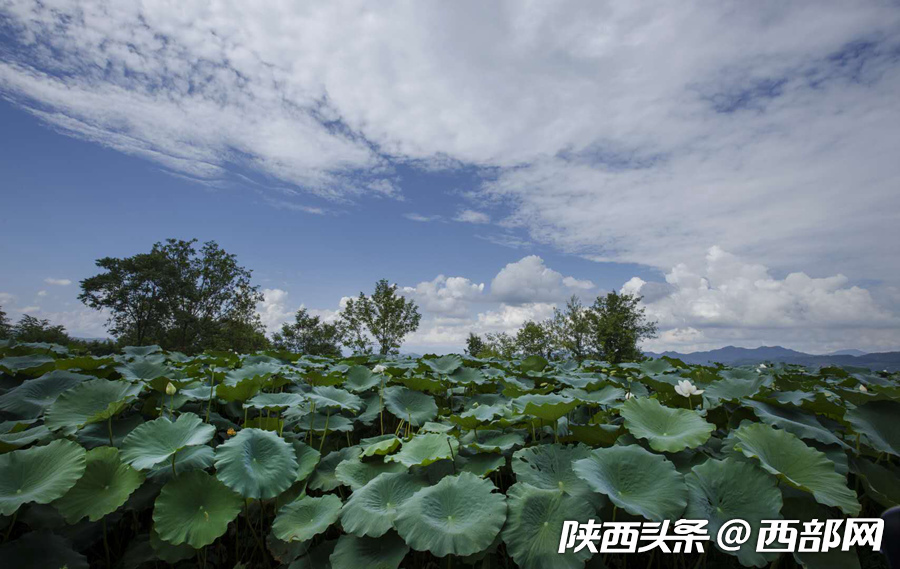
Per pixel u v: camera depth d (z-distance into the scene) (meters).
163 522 2.67
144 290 47.69
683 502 2.46
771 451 2.81
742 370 5.55
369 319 47.69
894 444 3.11
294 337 55.06
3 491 2.62
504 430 3.77
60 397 3.66
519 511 2.51
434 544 2.31
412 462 3.04
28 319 42.81
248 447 3.09
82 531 3.00
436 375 6.43
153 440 3.17
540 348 51.44
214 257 52.75
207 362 6.93
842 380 6.49
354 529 2.56
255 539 3.31
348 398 4.58
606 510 2.73
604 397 4.30
